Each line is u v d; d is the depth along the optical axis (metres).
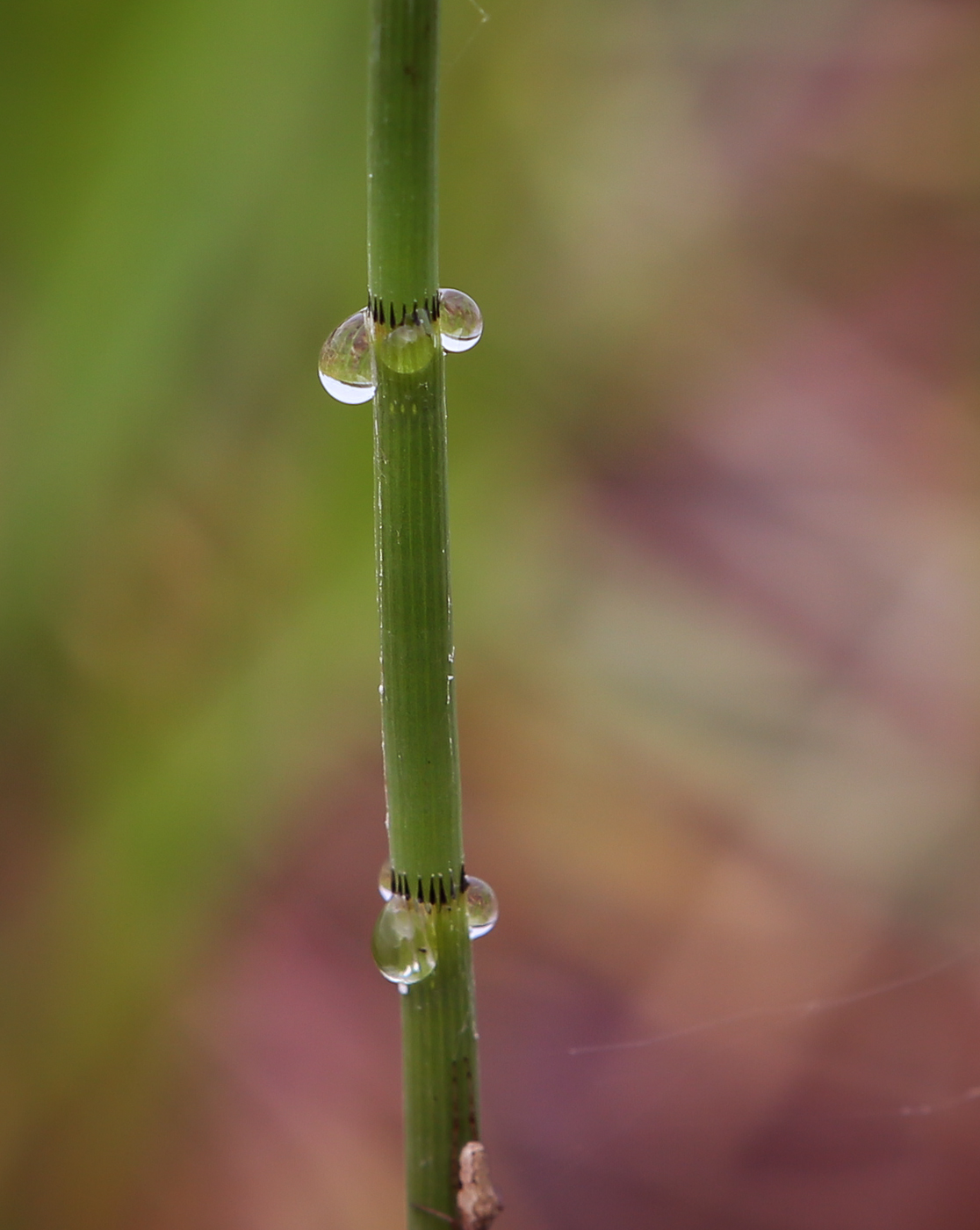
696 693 0.44
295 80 0.32
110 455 0.32
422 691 0.28
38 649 0.32
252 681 0.33
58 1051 0.33
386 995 0.39
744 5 0.46
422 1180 0.28
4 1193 0.33
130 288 0.32
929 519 0.46
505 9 0.38
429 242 0.27
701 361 0.46
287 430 0.33
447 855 0.28
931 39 0.47
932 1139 0.41
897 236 0.51
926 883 0.42
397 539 0.27
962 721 0.43
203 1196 0.34
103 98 0.31
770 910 0.43
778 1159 0.41
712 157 0.47
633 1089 0.42
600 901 0.43
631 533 0.45
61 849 0.33
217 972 0.36
